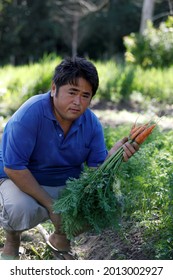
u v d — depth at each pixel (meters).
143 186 4.46
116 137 6.55
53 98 3.96
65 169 4.21
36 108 3.96
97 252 4.64
